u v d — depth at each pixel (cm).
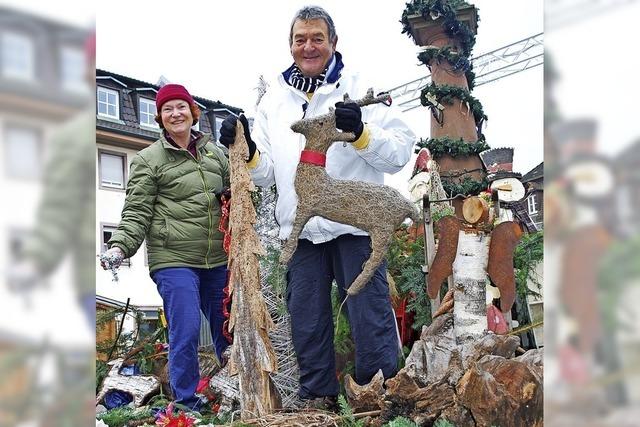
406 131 263
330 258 275
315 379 270
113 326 512
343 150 264
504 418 199
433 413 210
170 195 311
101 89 1424
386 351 256
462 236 256
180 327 294
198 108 328
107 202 1352
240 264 246
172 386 295
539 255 363
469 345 225
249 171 266
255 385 238
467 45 526
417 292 352
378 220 226
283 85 280
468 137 511
